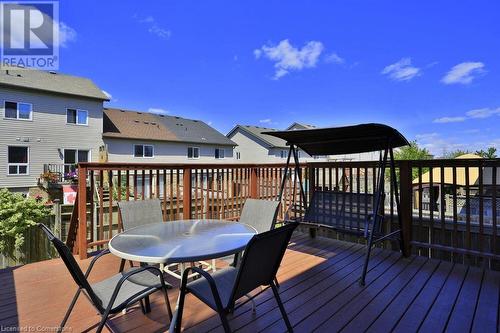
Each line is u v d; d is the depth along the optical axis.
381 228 3.81
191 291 1.79
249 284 1.68
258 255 1.64
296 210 4.86
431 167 3.52
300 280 2.85
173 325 1.87
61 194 11.47
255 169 5.15
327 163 4.46
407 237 3.58
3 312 2.22
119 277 2.09
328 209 4.19
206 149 21.22
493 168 3.15
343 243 4.20
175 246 1.89
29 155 13.64
